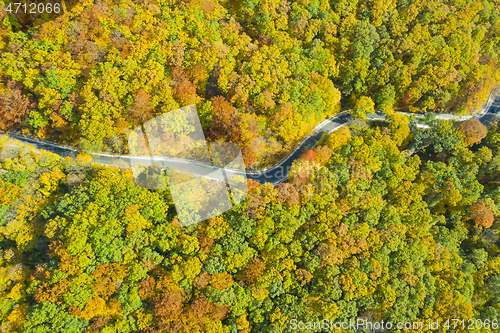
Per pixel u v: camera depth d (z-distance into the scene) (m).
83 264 46.69
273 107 65.06
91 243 48.12
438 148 68.25
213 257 50.25
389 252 55.44
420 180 65.31
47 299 44.72
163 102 57.09
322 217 55.31
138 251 49.81
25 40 58.62
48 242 50.69
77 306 44.56
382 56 71.75
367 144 64.56
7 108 56.75
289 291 51.81
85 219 48.88
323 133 68.19
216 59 64.69
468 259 61.62
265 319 49.66
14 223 50.62
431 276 56.25
